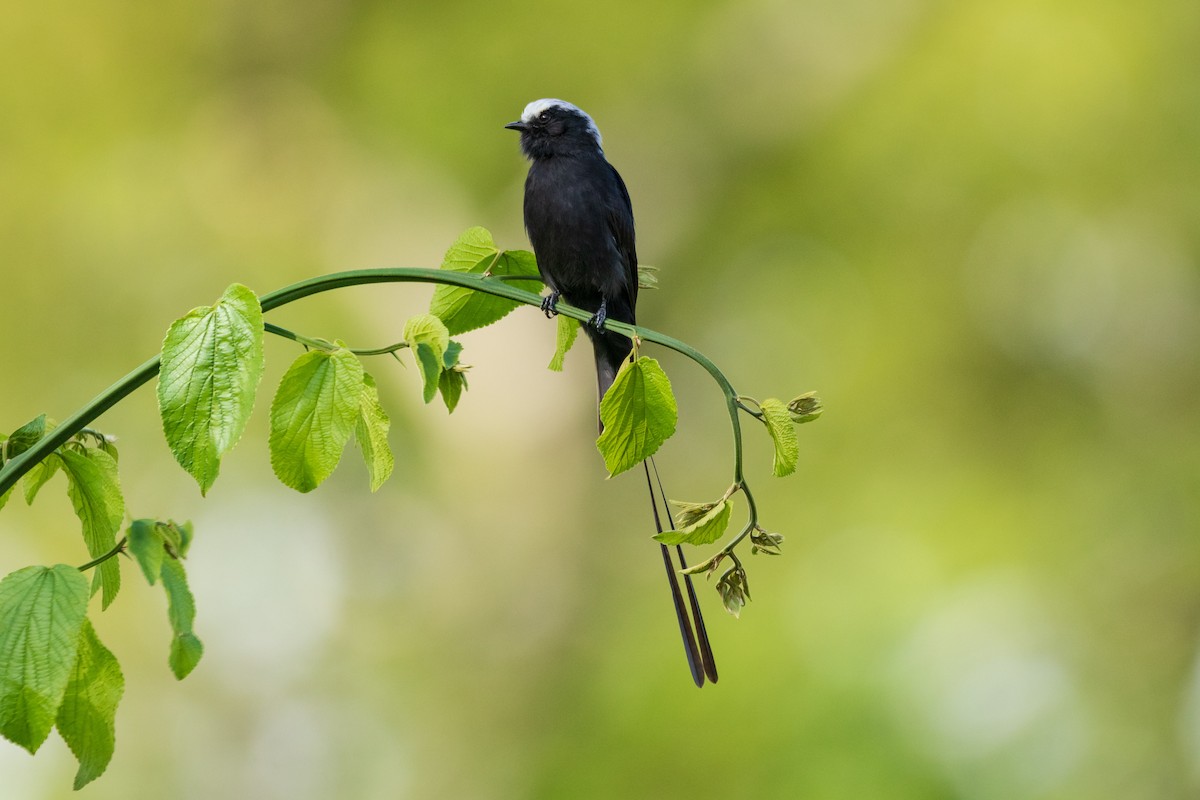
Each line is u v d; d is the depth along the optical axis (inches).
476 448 728.3
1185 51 608.7
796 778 472.7
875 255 649.0
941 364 634.2
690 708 516.1
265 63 734.5
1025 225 629.9
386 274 151.6
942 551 578.9
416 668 692.7
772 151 687.7
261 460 665.6
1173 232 613.6
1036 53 613.9
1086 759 489.7
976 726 482.6
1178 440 604.1
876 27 660.1
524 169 701.9
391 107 727.1
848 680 498.6
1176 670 534.3
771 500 628.1
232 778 652.7
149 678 645.3
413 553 706.8
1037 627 532.4
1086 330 626.5
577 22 706.8
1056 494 603.8
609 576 693.9
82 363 682.8
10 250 686.5
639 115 700.0
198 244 711.1
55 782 599.5
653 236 696.4
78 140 709.9
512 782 630.5
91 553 148.2
